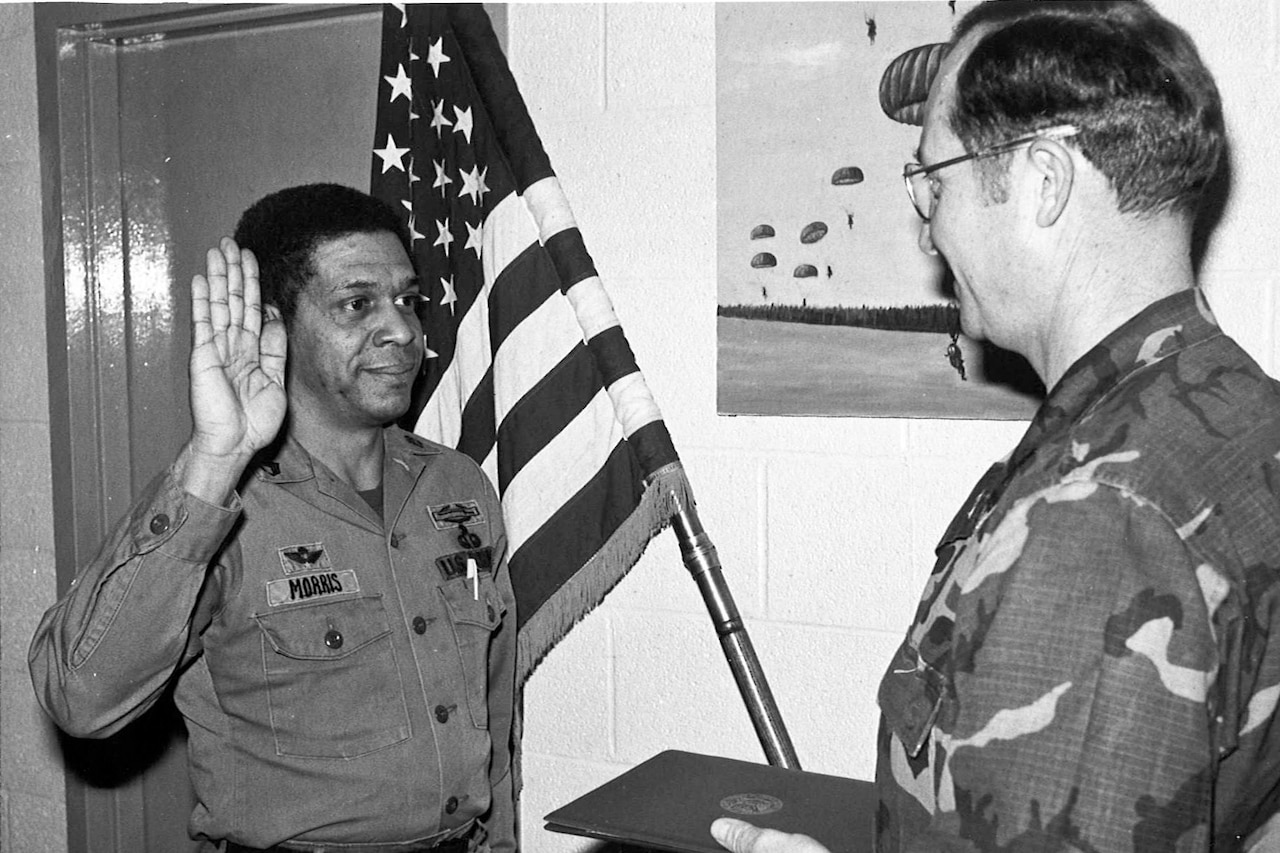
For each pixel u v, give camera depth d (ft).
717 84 5.84
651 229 6.04
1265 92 4.80
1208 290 4.95
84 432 7.61
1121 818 2.11
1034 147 2.57
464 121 6.12
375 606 4.84
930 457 5.52
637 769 4.00
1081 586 2.23
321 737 4.63
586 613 6.15
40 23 7.41
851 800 3.67
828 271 5.65
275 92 7.15
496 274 5.96
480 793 4.99
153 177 7.59
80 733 4.25
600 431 5.81
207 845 4.84
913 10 5.38
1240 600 2.24
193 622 4.45
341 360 4.82
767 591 5.92
